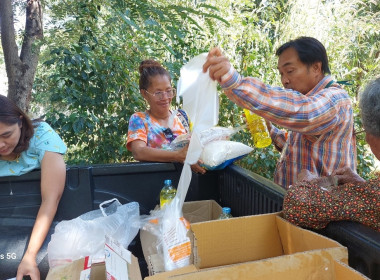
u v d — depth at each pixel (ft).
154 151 5.44
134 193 5.31
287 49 4.89
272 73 10.83
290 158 5.17
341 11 12.71
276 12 13.01
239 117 10.02
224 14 10.56
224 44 10.63
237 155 5.05
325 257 2.41
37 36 10.16
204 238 3.06
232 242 3.14
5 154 4.33
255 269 2.32
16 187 4.73
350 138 4.66
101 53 8.89
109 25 4.92
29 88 10.19
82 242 4.19
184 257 3.29
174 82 8.46
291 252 3.11
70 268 3.80
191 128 3.60
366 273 2.65
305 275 2.40
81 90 8.84
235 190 5.05
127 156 10.01
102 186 5.17
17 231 4.73
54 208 4.52
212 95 3.46
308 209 3.02
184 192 3.66
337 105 3.99
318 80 4.88
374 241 2.59
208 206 5.05
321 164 4.66
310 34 11.64
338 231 2.94
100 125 9.64
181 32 4.61
